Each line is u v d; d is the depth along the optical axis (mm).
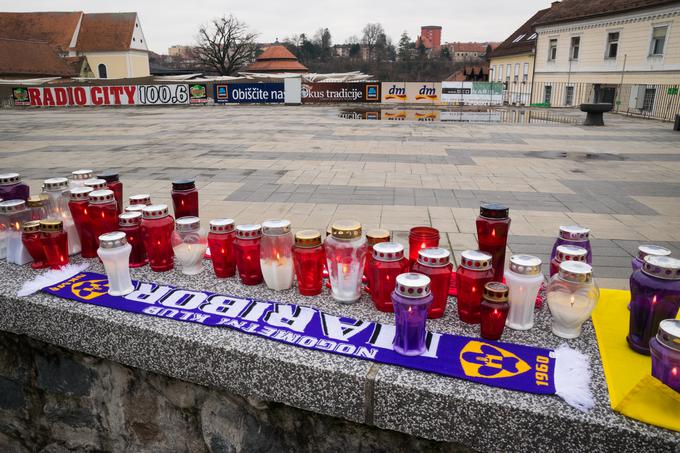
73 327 2455
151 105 29703
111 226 2992
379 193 7152
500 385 1799
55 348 2736
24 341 2844
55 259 2908
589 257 2621
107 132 15531
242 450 2365
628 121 20797
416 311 1914
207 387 2348
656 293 1882
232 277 2812
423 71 103750
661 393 1647
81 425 2834
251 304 2463
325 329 2213
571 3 36406
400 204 6523
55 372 2793
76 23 77625
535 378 1830
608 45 31812
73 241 3188
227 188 7477
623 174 8742
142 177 8336
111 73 77312
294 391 2029
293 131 15289
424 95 30281
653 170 9141
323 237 5023
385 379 1863
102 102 29547
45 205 3111
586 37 33531
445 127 16812
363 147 11797
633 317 2004
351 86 30109
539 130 16141
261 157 10359
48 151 11539
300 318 2314
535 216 6016
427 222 5688
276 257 2547
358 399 1924
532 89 38531
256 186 7613
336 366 1948
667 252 2232
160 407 2535
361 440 2105
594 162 9984
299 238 2459
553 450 1703
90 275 2838
